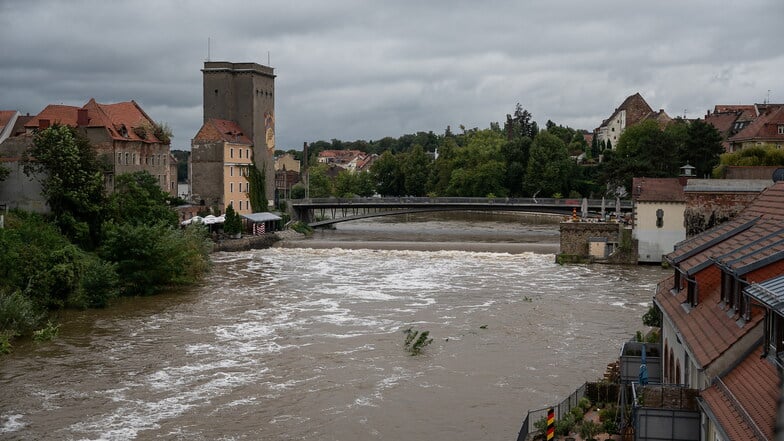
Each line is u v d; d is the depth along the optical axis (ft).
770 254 82.28
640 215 333.42
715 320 89.51
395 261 350.64
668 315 107.76
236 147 481.46
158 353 185.88
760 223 104.88
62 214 285.84
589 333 203.00
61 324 216.54
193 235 310.86
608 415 122.52
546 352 184.55
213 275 308.60
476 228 528.22
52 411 145.79
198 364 176.55
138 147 434.71
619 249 336.49
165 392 156.97
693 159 467.93
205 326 214.48
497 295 258.98
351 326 213.05
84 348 190.60
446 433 134.31
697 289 100.37
